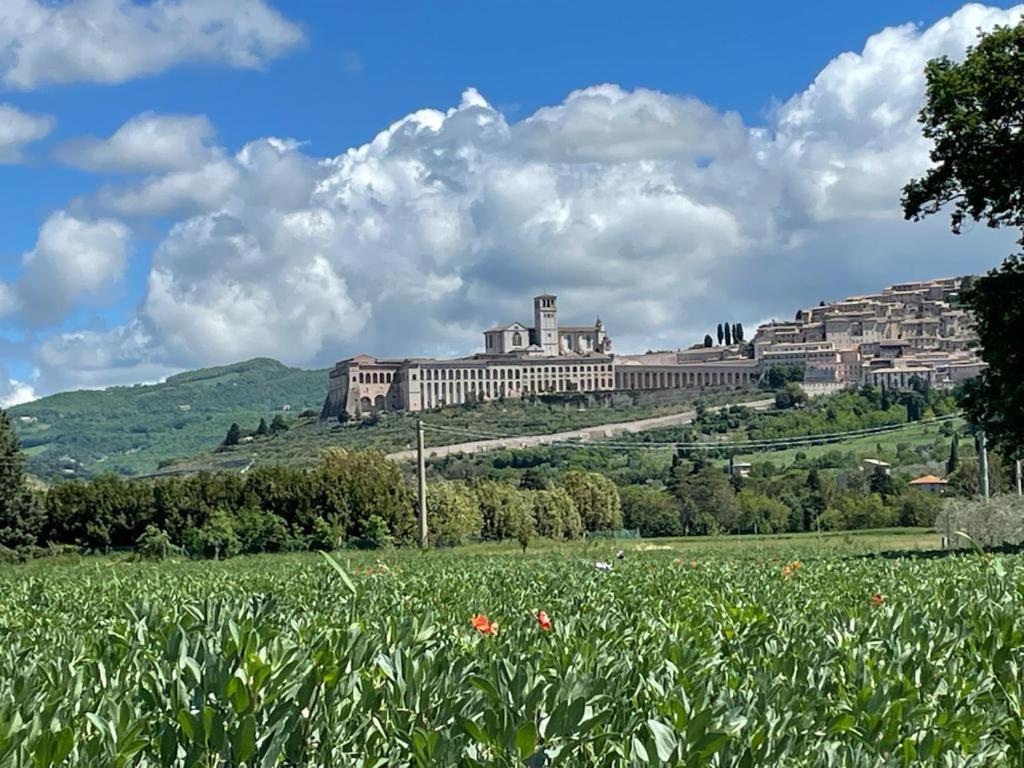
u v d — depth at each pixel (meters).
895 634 11.04
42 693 8.18
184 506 91.88
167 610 15.90
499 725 6.61
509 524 104.75
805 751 6.84
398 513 92.00
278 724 6.81
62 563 70.50
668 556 47.34
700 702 7.28
